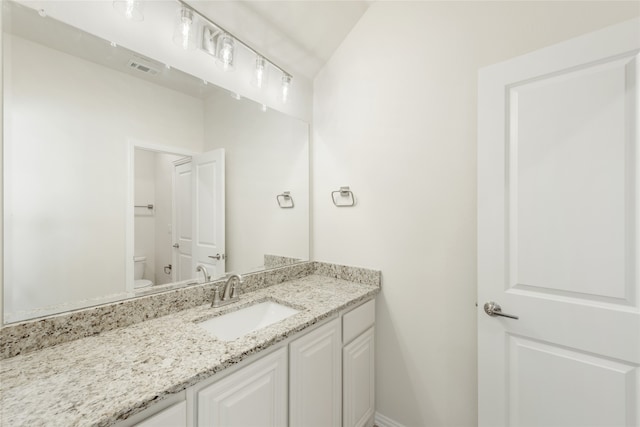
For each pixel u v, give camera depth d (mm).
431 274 1447
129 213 1120
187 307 1227
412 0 1515
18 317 838
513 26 1218
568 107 997
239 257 1545
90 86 1007
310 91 1920
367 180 1675
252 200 1586
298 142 1848
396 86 1562
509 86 1119
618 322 915
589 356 975
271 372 981
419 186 1483
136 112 1133
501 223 1128
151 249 1190
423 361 1479
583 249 976
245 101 1537
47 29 903
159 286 1211
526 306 1081
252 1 1387
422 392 1484
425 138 1464
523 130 1085
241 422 876
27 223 865
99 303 1022
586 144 966
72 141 966
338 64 1812
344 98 1783
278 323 1070
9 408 591
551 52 1023
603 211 940
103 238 1044
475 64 1318
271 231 1693
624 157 906
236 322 1266
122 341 913
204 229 1381
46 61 904
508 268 1127
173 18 1208
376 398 1648
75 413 579
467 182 1340
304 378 1113
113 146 1072
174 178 1266
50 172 917
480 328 1191
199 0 1275
